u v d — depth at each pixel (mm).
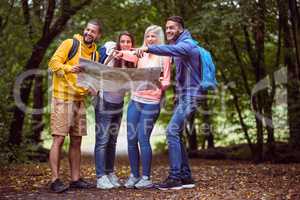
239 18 9328
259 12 9656
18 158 8586
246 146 13047
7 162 7984
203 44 10547
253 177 7371
